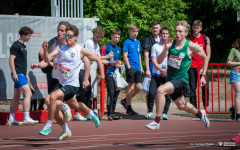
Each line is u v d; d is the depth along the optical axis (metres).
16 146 12.41
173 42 14.48
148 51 21.92
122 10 34.00
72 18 22.83
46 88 22.11
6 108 27.42
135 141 13.38
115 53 21.92
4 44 21.53
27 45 21.83
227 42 68.31
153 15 34.31
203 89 22.61
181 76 14.35
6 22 21.53
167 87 14.07
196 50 14.34
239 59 20.03
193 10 61.88
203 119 15.21
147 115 21.92
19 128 17.89
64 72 13.80
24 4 39.66
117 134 15.38
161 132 15.88
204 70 14.73
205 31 68.31
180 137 14.32
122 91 33.72
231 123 19.22
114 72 21.38
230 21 65.88
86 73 16.00
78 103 14.55
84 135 15.12
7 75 21.62
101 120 21.22
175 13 37.66
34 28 22.03
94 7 34.16
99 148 11.91
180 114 23.94
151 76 21.95
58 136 14.95
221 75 43.50
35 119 20.55
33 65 15.02
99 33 20.64
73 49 13.83
